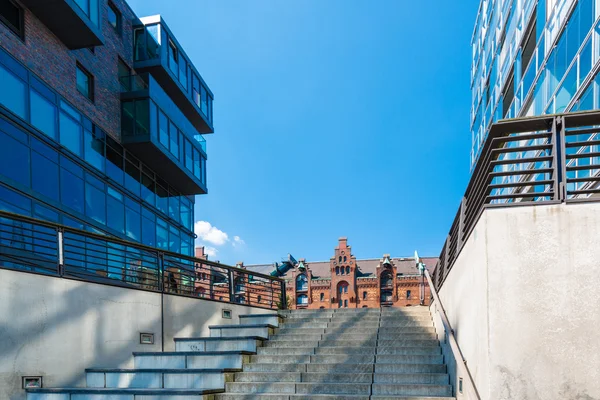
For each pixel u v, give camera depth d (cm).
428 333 863
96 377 736
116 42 2286
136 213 2278
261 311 1142
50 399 648
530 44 1652
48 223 718
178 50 2692
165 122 2362
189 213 3031
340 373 711
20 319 648
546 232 417
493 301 420
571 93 1201
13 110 1500
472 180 552
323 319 994
